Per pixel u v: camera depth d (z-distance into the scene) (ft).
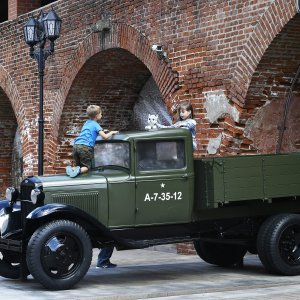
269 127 53.67
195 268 47.96
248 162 42.42
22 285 41.88
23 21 79.77
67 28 72.33
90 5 68.59
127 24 63.82
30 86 78.84
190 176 42.52
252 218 44.55
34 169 78.69
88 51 68.74
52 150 75.36
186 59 57.41
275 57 51.21
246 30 52.03
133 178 41.81
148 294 37.83
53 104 75.10
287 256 43.19
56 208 39.19
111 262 52.90
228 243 45.37
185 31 57.47
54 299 36.60
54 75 74.69
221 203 42.04
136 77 72.28
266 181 42.83
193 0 56.65
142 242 42.01
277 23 49.55
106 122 74.84
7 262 44.04
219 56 54.34
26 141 79.77
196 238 43.45
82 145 42.86
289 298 36.60
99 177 41.88
